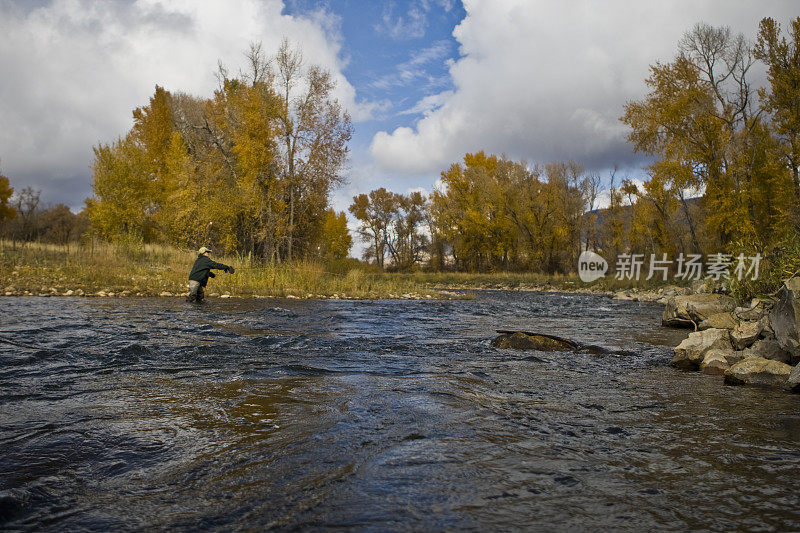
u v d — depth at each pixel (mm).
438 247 61438
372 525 1736
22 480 2133
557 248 46719
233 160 30484
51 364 4676
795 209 22219
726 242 27156
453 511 1853
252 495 2002
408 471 2254
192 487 2084
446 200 52719
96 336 6312
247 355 5523
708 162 26922
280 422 3025
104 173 29750
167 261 24047
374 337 7406
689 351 5504
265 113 26094
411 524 1746
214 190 28625
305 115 26203
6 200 39719
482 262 55000
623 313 13938
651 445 2693
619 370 5184
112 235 29312
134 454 2469
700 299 9852
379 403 3521
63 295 13508
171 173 31703
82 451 2502
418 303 16375
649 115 28078
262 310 11125
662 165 28047
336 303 14938
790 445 2711
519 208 45125
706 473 2283
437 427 2965
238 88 28000
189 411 3260
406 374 4684
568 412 3400
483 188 46719
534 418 3223
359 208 71688
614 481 2174
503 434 2854
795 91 23906
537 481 2160
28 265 17625
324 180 27078
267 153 26250
